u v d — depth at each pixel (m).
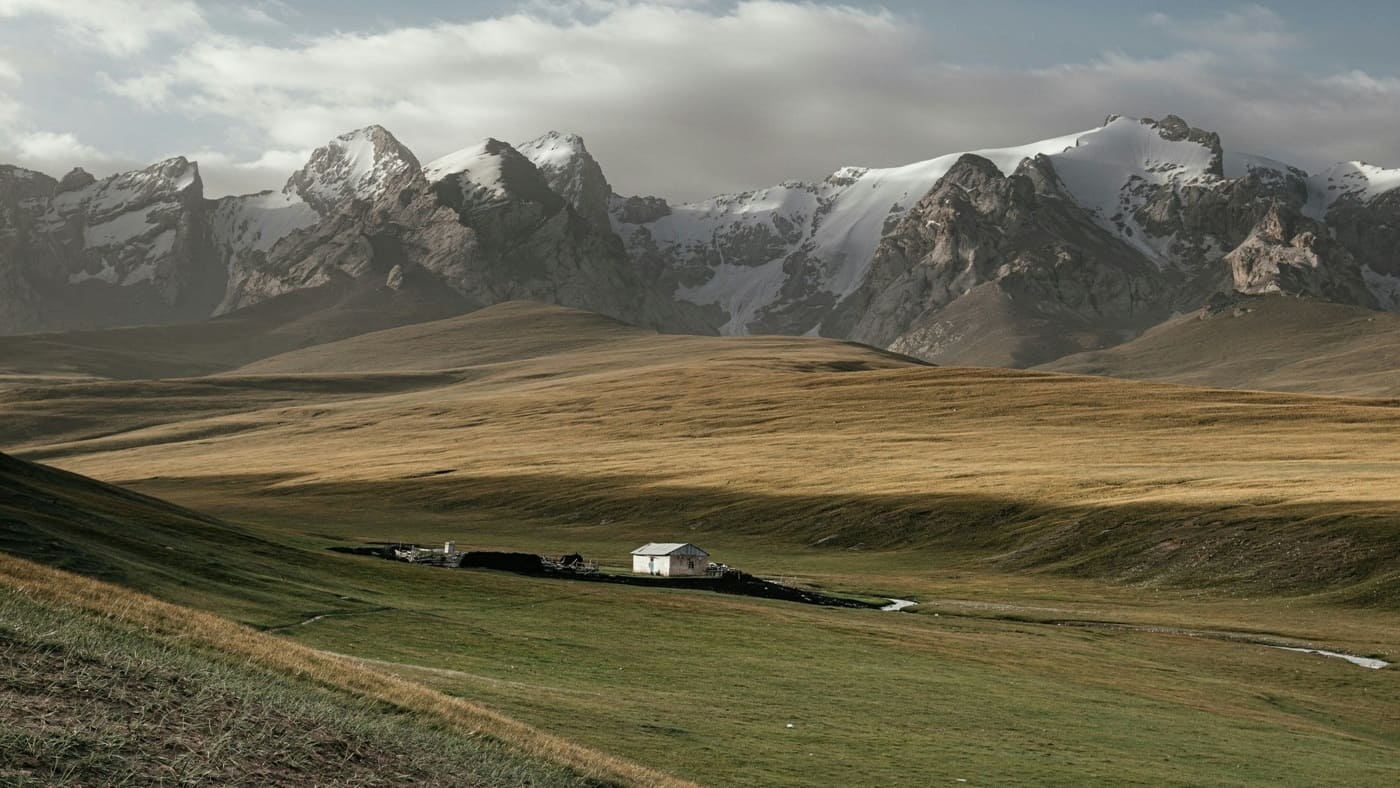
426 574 89.69
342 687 32.72
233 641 33.94
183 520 91.50
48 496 81.25
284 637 55.81
